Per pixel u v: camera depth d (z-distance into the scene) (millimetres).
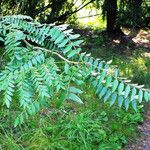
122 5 8664
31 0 7641
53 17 8219
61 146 4043
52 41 1416
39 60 1257
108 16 9453
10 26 1366
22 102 1228
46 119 4676
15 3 7465
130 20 8742
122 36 9516
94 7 9570
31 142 4117
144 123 5320
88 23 10312
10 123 4406
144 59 8102
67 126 4453
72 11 8719
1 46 5605
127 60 7977
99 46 8797
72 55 1295
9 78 1232
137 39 9453
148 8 9352
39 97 1277
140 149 4695
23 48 1276
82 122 4551
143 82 6609
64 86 1248
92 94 5742
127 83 1273
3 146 3941
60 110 4953
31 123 4469
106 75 1277
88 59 1307
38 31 1378
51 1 8133
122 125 5105
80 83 1249
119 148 4395
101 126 4789
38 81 1230
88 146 4180
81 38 9016
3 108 4539
